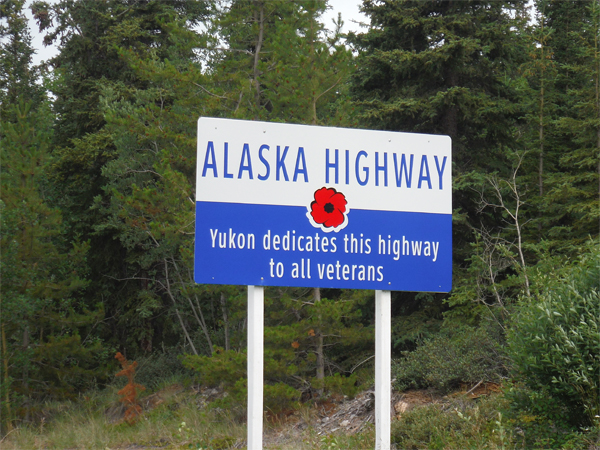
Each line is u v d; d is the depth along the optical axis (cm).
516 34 2028
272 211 539
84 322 2078
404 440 901
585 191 1827
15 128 2042
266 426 1362
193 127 1847
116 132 2247
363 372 1597
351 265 550
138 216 1977
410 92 1900
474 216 1938
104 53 2758
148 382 2159
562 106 2294
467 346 1180
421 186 574
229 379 1456
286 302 1510
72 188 2759
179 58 2452
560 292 770
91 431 1527
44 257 1995
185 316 2498
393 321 1872
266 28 1992
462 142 1973
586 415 743
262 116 1759
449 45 1769
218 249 526
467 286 1507
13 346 1991
